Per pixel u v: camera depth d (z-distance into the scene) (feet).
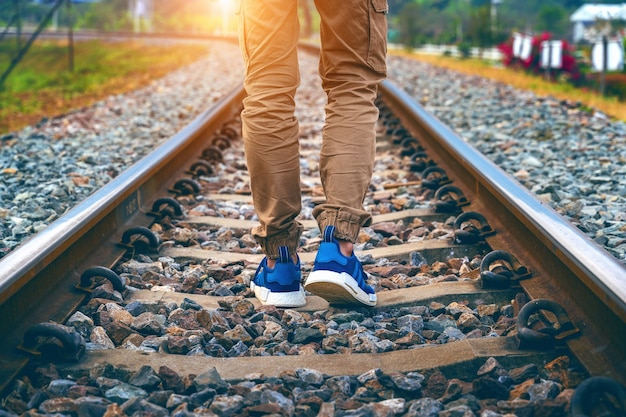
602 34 39.22
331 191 7.64
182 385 6.47
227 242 11.47
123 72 63.05
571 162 16.94
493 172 11.43
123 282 9.00
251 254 10.82
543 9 198.80
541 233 8.18
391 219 12.39
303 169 17.29
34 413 5.77
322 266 7.64
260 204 8.00
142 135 22.71
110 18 258.98
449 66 56.29
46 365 6.71
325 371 6.78
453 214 12.37
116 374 6.67
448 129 16.48
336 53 7.57
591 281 6.66
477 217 10.66
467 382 6.57
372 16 7.43
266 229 8.09
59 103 37.58
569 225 8.13
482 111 26.32
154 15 296.30
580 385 5.54
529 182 14.98
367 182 7.71
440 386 6.43
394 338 7.61
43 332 6.68
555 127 21.80
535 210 8.88
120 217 10.96
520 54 54.95
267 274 8.45
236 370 6.81
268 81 7.57
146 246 10.47
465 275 9.46
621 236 10.80
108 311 8.04
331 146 7.61
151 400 6.17
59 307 7.93
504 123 23.07
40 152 19.57
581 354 6.53
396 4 201.36
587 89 43.62
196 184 14.32
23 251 7.48
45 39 162.71
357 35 7.44
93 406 5.91
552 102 27.61
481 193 12.07
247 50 7.61
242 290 9.39
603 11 39.68
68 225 8.56
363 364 6.89
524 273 8.69
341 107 7.61
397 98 25.03
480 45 92.79
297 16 7.58
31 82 65.62
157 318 8.10
